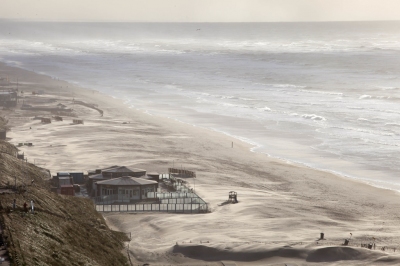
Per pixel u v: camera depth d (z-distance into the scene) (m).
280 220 102.38
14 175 109.88
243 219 103.50
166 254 87.50
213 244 89.25
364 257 84.69
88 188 123.31
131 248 89.88
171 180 130.38
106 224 100.25
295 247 87.38
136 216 106.75
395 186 129.00
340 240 91.94
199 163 148.75
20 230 74.75
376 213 109.19
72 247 78.75
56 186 118.19
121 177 118.25
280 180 133.50
